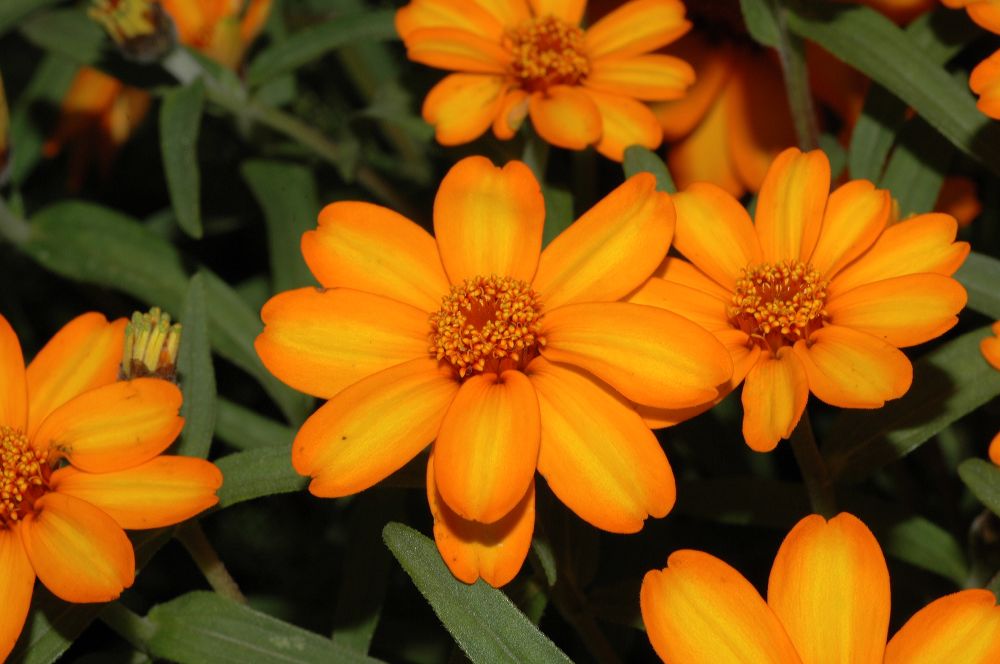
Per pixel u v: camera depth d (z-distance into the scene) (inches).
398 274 9.8
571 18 11.3
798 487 10.7
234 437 11.9
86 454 9.5
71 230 12.3
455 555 9.1
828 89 12.3
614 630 11.2
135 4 11.8
